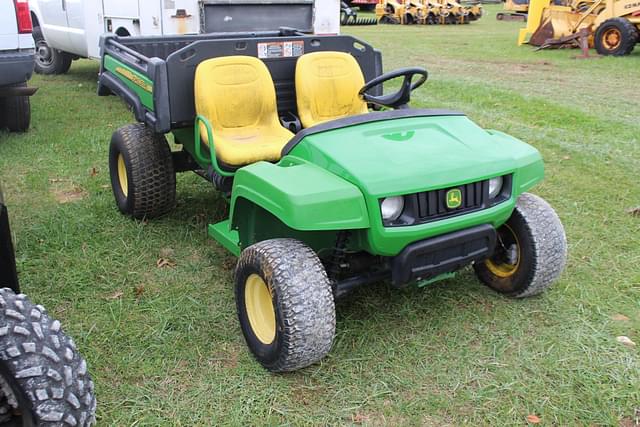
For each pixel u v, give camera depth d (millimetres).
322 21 8375
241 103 4293
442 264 3271
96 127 7633
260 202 3107
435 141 3473
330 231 3406
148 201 4801
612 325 3648
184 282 4086
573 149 6777
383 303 3838
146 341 3443
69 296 3883
